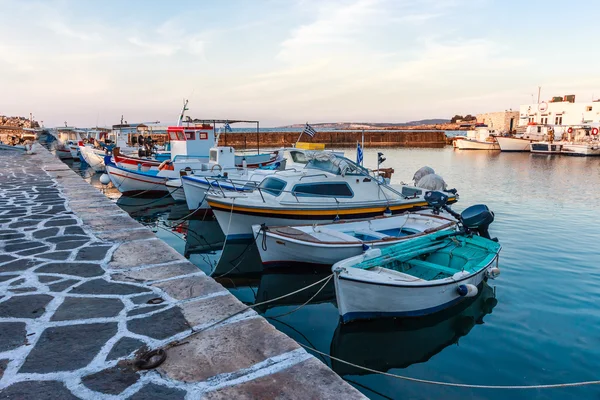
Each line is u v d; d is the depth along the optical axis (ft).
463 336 20.68
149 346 9.87
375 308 21.08
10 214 25.85
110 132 120.67
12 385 8.33
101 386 8.32
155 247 18.42
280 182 37.96
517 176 94.32
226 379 8.57
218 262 34.09
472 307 23.98
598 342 19.83
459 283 22.33
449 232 29.14
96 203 30.19
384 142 281.33
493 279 28.55
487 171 105.60
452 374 17.44
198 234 44.32
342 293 20.52
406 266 25.72
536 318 22.53
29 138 169.68
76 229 21.84
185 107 67.26
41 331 10.59
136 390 8.20
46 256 17.01
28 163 68.95
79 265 15.87
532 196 66.44
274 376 8.68
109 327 10.82
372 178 40.55
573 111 197.98
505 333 20.89
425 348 19.80
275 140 247.50
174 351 9.66
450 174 98.99
